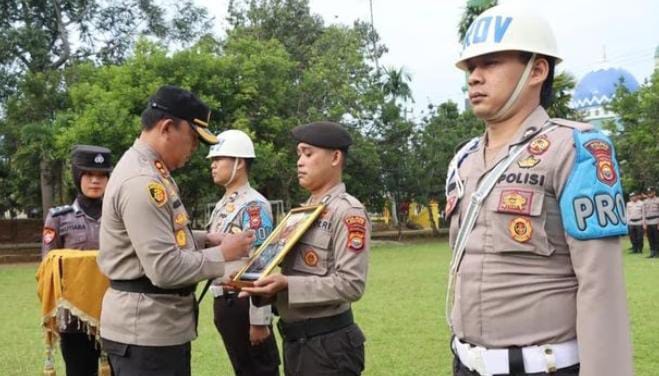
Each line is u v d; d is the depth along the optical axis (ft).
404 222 116.47
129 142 59.67
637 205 59.77
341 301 10.41
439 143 89.30
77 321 13.71
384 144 89.04
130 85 63.10
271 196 77.56
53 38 88.38
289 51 89.92
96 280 13.24
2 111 80.84
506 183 7.04
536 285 6.84
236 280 10.45
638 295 31.76
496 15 7.23
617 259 6.55
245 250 10.68
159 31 88.17
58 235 14.65
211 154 15.17
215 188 65.87
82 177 14.70
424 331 24.47
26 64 82.48
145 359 10.11
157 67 63.52
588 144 6.75
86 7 85.71
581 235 6.50
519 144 7.11
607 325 6.40
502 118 7.30
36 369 20.39
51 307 13.28
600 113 135.64
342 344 10.75
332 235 10.75
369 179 84.74
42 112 76.89
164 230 9.91
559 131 6.98
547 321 6.81
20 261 73.92
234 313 14.44
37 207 104.17
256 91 67.36
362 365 11.09
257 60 69.21
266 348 14.64
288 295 10.12
